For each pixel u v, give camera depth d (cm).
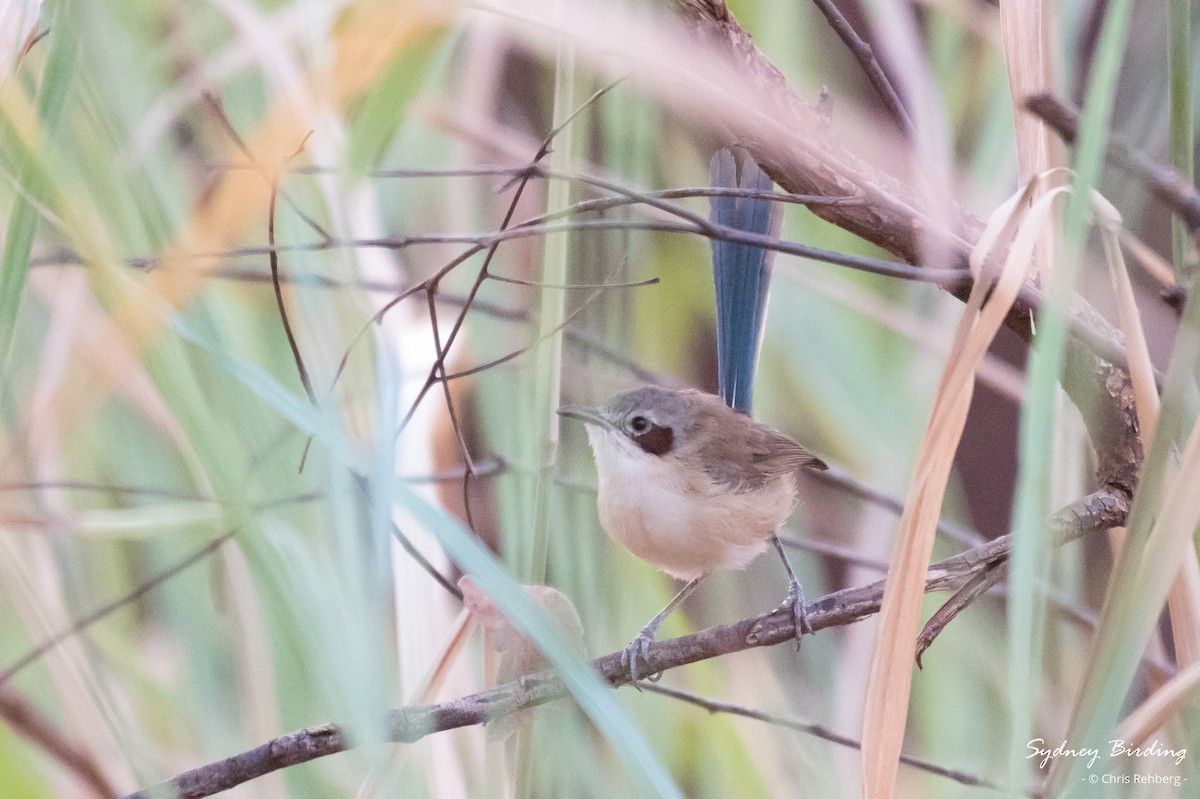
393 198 595
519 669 432
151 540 532
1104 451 440
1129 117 462
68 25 350
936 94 508
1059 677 534
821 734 475
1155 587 287
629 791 505
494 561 334
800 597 526
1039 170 392
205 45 472
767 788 586
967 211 446
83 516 465
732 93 386
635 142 559
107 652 512
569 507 566
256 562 356
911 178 436
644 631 559
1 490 462
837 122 460
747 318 586
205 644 501
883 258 651
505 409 546
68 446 509
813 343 666
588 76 502
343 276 418
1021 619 277
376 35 384
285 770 505
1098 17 484
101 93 393
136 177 391
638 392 586
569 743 504
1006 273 313
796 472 642
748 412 593
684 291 685
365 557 366
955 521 681
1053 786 295
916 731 605
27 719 466
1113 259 339
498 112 611
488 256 417
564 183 454
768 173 414
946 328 631
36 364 491
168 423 476
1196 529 340
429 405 549
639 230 630
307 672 451
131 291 349
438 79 559
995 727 589
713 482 562
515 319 563
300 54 441
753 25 583
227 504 357
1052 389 278
